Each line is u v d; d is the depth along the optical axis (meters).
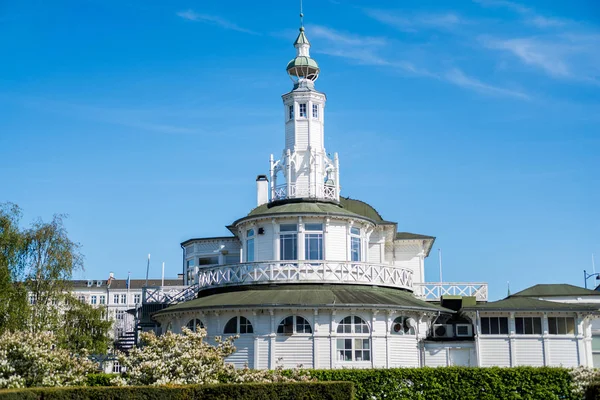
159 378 29.92
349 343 40.72
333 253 46.88
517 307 42.56
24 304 45.00
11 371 30.61
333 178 52.34
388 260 60.84
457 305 48.41
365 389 33.72
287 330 40.75
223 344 32.81
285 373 33.16
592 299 50.56
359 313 41.03
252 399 27.61
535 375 33.94
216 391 27.52
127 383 30.23
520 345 42.69
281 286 43.97
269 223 47.38
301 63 52.97
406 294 46.38
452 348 43.19
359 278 44.72
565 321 42.81
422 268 60.59
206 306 41.34
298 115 52.12
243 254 48.88
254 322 41.03
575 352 42.47
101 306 56.62
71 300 51.47
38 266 47.84
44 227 48.47
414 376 33.91
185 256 61.06
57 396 26.36
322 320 40.78
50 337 33.09
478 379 33.97
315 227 46.91
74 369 32.47
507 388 33.84
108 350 55.62
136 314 53.66
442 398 33.78
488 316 43.16
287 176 51.06
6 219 46.78
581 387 32.41
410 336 42.59
